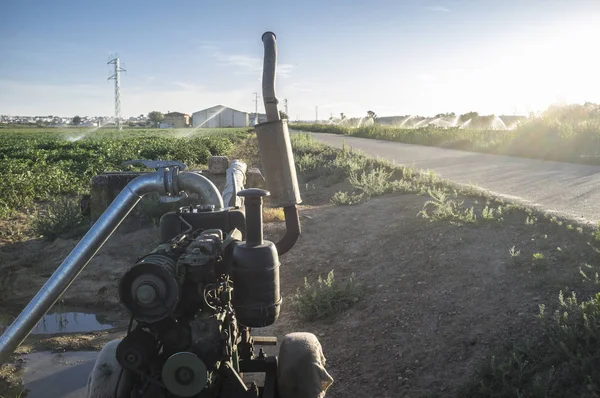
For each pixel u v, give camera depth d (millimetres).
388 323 5910
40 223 11523
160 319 2945
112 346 3508
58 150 35188
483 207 9125
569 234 6742
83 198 12430
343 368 5348
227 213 3926
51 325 7207
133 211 11914
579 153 18266
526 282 5746
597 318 4438
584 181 12141
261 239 3340
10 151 38781
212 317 3109
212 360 3061
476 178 13273
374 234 9188
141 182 3844
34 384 5457
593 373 3953
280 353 3652
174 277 3008
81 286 8594
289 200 3824
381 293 6730
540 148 20047
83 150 33562
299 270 8406
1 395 5211
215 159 16516
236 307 3268
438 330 5445
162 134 85875
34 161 27609
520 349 4516
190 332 3113
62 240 11086
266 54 3838
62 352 6266
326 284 7047
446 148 26516
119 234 11242
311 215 11141
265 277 3217
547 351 4445
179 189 3939
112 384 3275
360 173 16297
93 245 3621
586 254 5996
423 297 6199
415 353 5215
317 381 3541
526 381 4223
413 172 14078
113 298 8133
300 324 6605
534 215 7832
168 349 3143
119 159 26219
